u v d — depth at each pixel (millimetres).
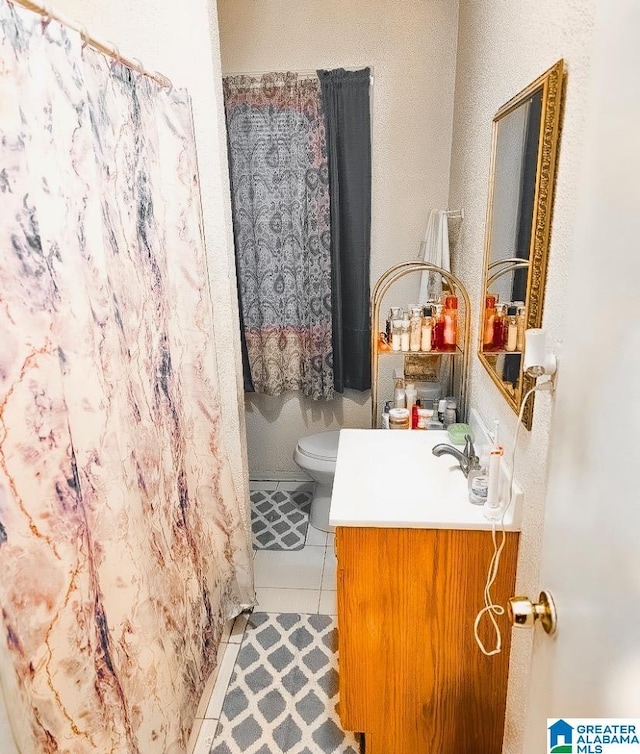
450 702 1503
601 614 616
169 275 1646
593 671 632
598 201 667
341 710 1544
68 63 1025
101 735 1064
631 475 556
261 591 2305
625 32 594
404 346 2049
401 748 1567
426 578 1400
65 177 1015
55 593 952
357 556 1397
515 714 1344
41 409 912
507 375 1369
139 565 1246
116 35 1700
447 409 1991
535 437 1160
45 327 916
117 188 1269
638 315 550
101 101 1193
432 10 2400
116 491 1146
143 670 1254
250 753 1618
